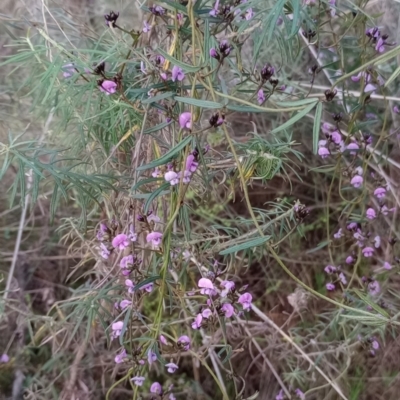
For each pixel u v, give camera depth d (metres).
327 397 0.40
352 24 0.32
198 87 0.25
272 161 0.28
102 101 0.30
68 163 0.35
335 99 0.40
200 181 0.31
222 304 0.26
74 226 0.34
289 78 0.45
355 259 0.40
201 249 0.31
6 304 0.36
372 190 0.43
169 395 0.32
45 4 0.31
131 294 0.28
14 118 0.38
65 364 0.38
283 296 0.49
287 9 0.28
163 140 0.29
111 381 0.41
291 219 0.32
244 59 0.43
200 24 0.28
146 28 0.28
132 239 0.27
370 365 0.43
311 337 0.44
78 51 0.28
